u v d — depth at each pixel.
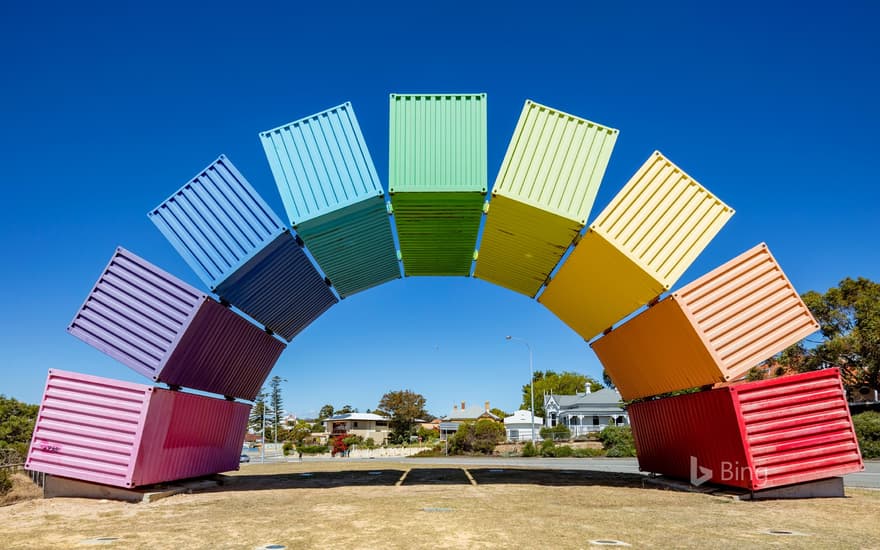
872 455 30.11
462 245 16.36
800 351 35.09
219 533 8.81
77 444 12.95
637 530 8.84
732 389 11.99
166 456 13.96
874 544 7.75
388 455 64.62
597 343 17.72
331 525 9.41
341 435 80.31
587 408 67.56
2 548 7.90
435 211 13.87
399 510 11.08
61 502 12.51
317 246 14.99
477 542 7.91
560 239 13.98
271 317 17.33
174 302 13.22
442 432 91.69
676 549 7.45
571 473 20.75
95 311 13.34
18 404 30.78
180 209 13.84
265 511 11.17
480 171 12.91
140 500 12.77
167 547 7.82
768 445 12.16
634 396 17.48
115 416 12.82
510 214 13.59
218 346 15.11
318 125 13.57
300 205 13.24
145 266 13.30
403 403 90.62
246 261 13.69
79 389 13.12
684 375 13.84
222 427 17.14
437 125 13.11
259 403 77.94
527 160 13.00
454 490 14.80
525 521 9.69
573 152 13.03
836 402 12.43
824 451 12.33
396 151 12.99
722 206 12.86
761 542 7.89
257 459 53.69
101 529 9.35
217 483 16.91
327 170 13.35
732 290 12.53
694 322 12.22
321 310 19.89
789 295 12.73
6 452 23.67
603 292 14.80
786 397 12.28
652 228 12.78
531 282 17.61
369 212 13.94
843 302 34.06
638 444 18.17
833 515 10.28
